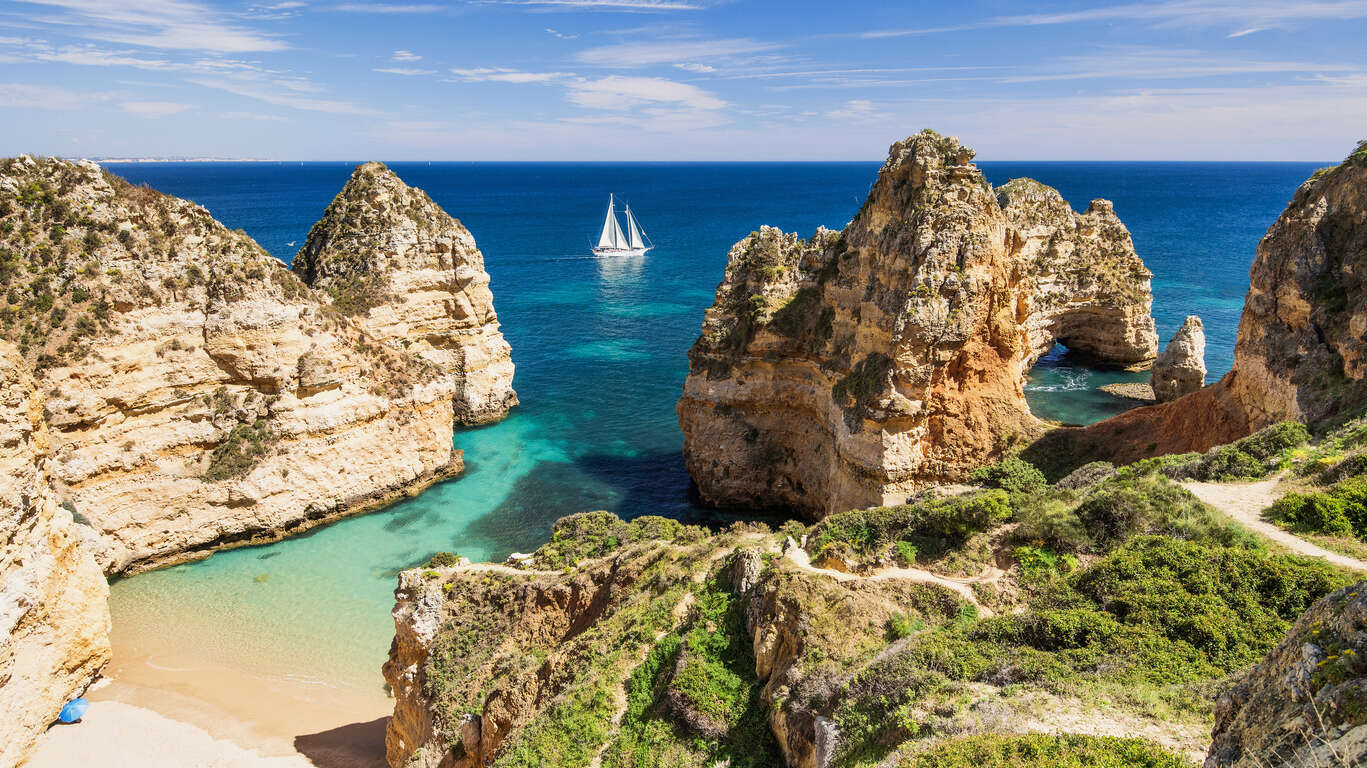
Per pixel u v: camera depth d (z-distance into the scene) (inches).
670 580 1061.8
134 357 1724.9
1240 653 669.3
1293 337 1520.7
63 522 1365.7
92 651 1401.3
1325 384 1390.3
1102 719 600.7
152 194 1877.5
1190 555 812.6
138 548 1755.7
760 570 967.0
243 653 1519.4
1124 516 925.8
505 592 1186.6
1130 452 1654.8
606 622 1044.5
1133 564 816.9
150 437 1766.7
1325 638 407.2
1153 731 579.5
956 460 1646.2
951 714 640.4
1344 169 1531.7
